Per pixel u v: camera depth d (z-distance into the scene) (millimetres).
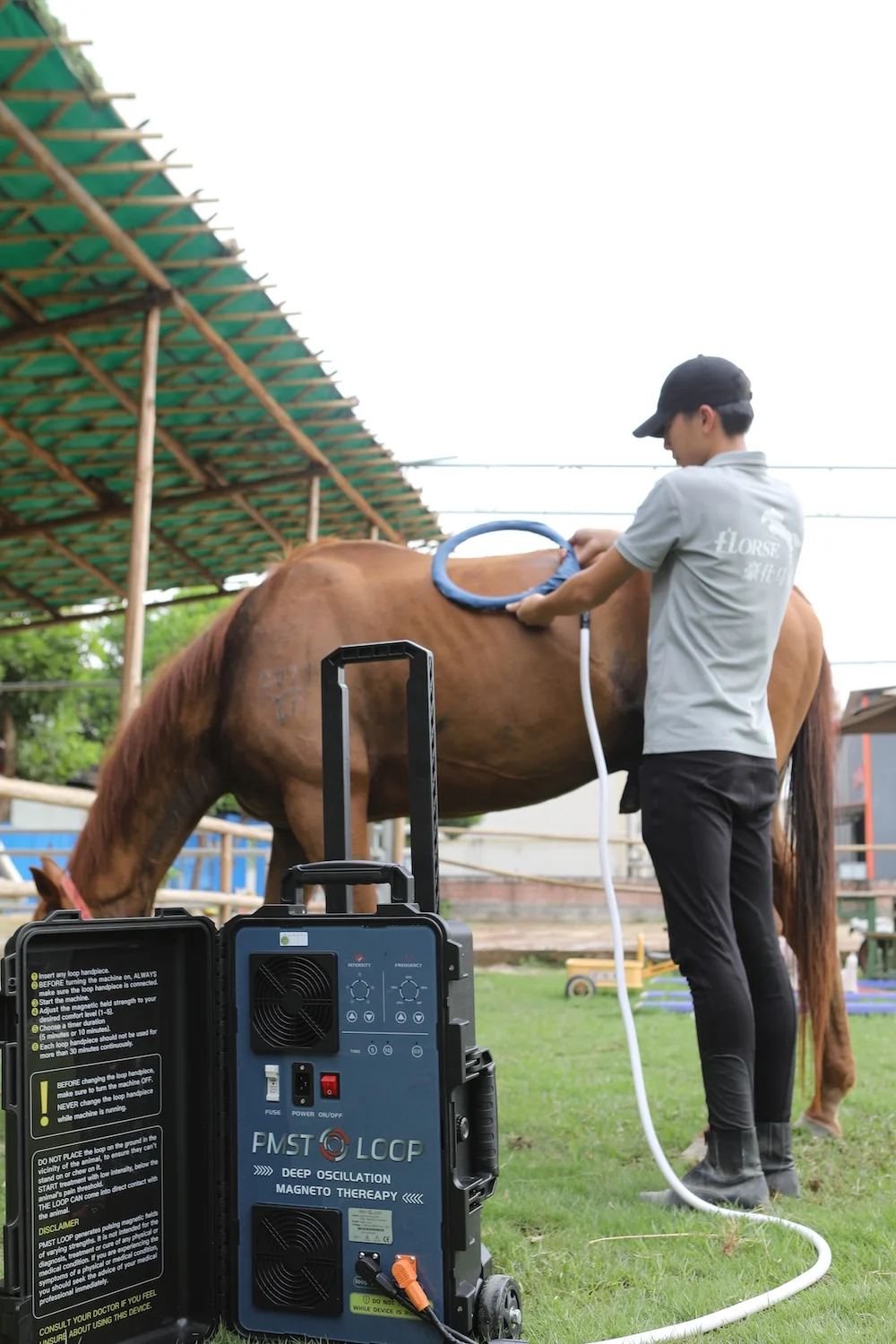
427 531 11672
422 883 1872
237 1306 1899
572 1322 1962
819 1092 3727
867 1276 2271
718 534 2914
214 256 6777
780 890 3746
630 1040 2848
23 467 10172
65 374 8375
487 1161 1860
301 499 10742
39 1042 1703
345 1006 1846
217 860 18578
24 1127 1666
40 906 3135
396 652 1933
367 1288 1806
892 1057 5480
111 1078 1815
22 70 5305
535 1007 8586
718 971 2850
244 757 3230
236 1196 1913
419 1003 1794
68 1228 1726
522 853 26812
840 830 20125
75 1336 1724
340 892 2021
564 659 3211
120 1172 1819
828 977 3586
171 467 10102
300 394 8469
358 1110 1829
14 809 18547
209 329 7375
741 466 3055
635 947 13688
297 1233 1854
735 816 2977
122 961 1850
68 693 18922
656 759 2961
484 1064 1860
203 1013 1949
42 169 5789
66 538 11867
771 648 3023
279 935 1900
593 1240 2504
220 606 16688
